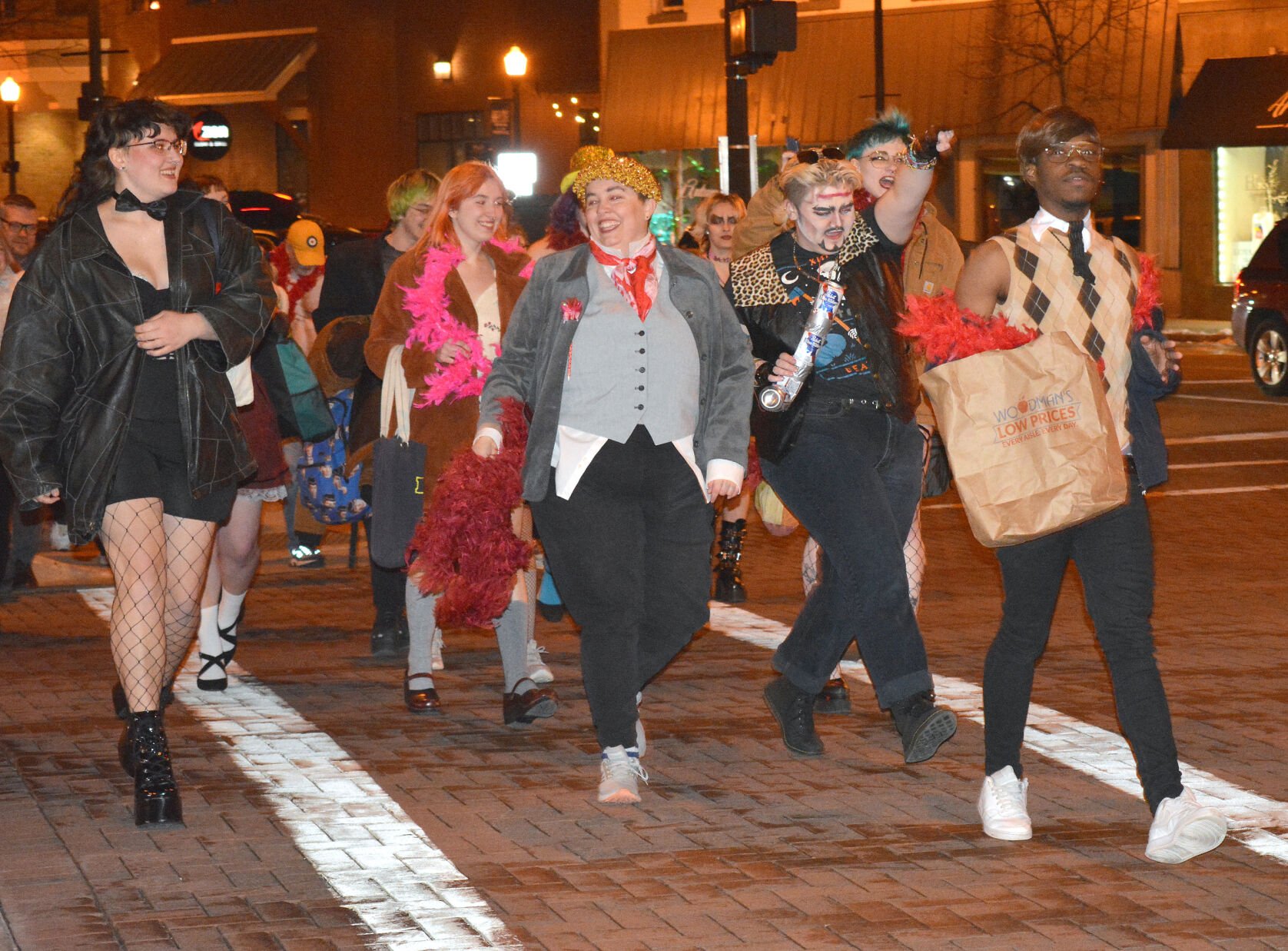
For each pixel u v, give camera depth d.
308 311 10.88
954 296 5.38
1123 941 4.55
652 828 5.61
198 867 5.23
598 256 5.87
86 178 5.78
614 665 5.91
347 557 11.98
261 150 45.34
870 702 7.48
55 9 50.12
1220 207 32.81
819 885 5.02
